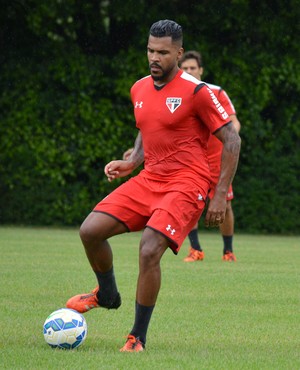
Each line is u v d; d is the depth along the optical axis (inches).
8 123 2043.6
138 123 700.7
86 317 829.8
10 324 768.3
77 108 2058.3
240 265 1323.8
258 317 840.3
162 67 677.3
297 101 2127.2
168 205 662.5
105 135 2079.2
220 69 2084.2
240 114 2097.7
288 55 2108.8
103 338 716.7
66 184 2076.8
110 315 844.0
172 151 684.7
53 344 649.0
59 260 1322.6
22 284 1042.1
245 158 2114.9
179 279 1121.4
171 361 609.0
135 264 1285.7
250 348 684.1
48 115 2050.9
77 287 1023.6
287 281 1127.6
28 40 2046.0
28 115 2042.3
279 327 787.4
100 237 686.5
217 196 681.6
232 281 1112.8
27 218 2076.8
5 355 619.8
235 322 808.9
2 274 1136.2
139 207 685.9
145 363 597.3
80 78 2054.6
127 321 810.8
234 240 1903.3
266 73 2089.1
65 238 1748.3
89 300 725.3
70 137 2060.8
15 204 2068.2
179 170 684.7
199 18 2070.6
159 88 689.0
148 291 650.2
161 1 2060.8
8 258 1341.0
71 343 649.0
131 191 690.8
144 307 653.9
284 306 914.7
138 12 2052.2
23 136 2046.0
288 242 1872.5
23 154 2043.6
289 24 2094.0
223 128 678.5
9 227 2033.7
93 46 2096.5
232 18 2068.2
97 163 2096.5
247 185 2119.8
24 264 1259.8
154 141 689.0
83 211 2079.2
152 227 653.9
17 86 2043.6
